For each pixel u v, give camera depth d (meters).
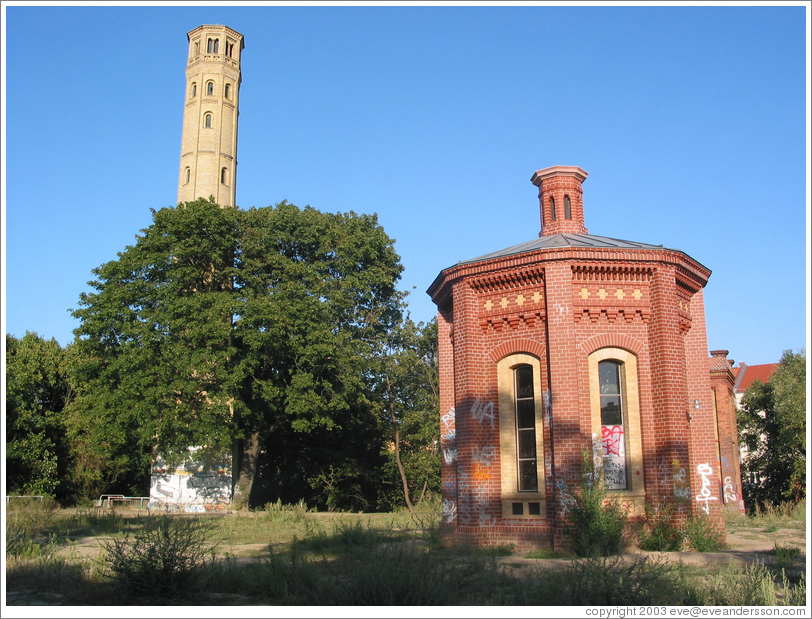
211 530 22.12
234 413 35.69
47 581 11.32
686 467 17.31
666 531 16.94
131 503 45.66
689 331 20.28
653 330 18.22
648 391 17.98
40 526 20.83
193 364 31.77
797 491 38.97
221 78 57.56
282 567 11.38
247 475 38.81
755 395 45.81
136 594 10.51
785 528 22.83
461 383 19.17
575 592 9.48
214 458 41.06
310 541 17.66
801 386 40.16
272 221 38.97
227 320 33.62
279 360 36.53
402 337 44.22
